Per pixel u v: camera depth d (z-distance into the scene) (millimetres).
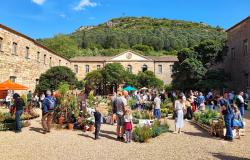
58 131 16375
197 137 15180
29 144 12672
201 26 163500
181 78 48281
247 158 10812
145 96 29938
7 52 33125
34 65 41375
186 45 120688
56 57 53562
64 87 19797
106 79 54281
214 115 19594
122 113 14281
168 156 10898
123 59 69375
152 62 68750
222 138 14914
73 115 18016
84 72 68688
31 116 22062
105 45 113938
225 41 48062
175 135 15781
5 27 32219
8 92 30609
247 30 40219
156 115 21422
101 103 28188
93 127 16750
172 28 153375
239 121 14984
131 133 13797
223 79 44406
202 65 46000
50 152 11289
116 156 10844
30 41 39875
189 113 23406
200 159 10531
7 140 13492
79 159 10336
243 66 41312
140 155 11039
